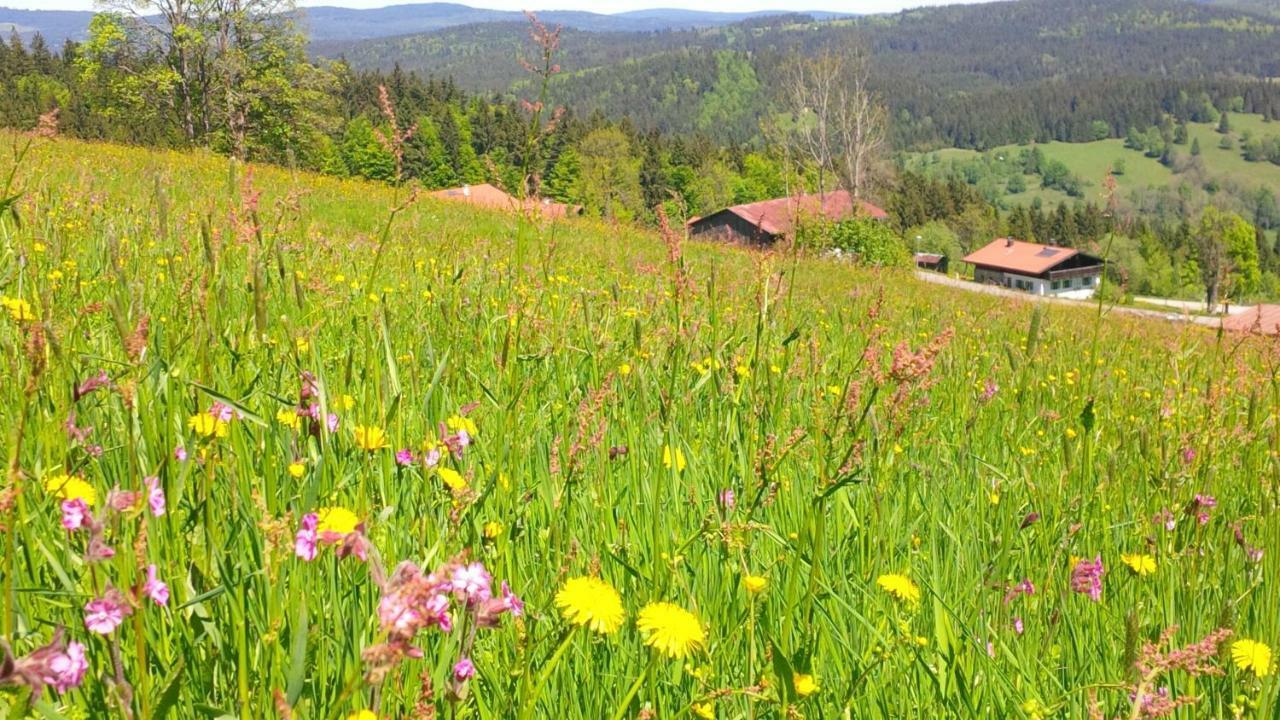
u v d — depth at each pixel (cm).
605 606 157
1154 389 612
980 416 466
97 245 509
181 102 4634
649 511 267
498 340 426
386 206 1680
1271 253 12875
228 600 158
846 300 1007
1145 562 265
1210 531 306
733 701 186
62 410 207
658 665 197
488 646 196
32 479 179
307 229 561
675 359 305
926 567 271
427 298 534
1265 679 193
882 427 300
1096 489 334
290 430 229
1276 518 266
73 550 176
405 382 321
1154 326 1612
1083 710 213
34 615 160
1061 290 10062
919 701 211
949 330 216
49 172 980
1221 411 377
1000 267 10350
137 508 133
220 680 157
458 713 158
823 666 210
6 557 125
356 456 235
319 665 157
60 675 111
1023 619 256
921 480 341
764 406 304
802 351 421
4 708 114
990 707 206
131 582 137
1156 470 364
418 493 229
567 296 600
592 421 267
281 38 4741
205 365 204
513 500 222
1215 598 269
